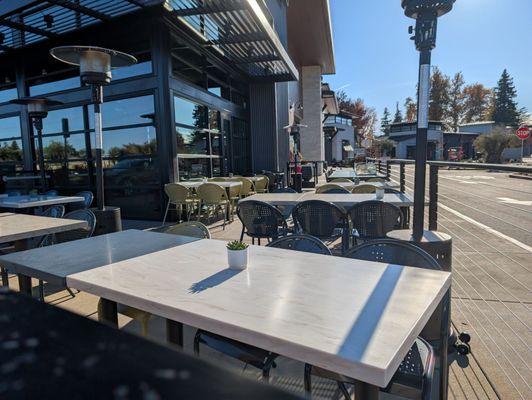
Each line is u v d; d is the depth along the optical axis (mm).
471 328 2193
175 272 1405
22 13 5750
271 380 1571
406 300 1087
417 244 2014
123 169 6375
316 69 16078
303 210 3244
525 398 1588
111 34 6031
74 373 383
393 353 793
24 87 7344
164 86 5797
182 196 5500
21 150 7730
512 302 2555
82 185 6902
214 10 5035
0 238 2162
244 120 9555
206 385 382
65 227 2543
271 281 1278
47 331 450
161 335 2199
